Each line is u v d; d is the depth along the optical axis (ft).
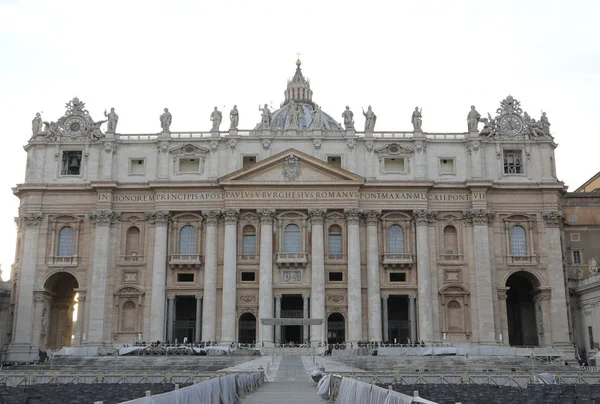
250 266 262.88
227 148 272.92
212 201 266.98
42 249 266.16
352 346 244.63
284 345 249.14
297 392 102.27
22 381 131.75
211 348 221.46
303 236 263.90
